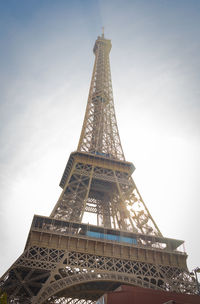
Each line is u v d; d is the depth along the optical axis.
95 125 116.19
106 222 95.88
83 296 79.12
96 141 108.94
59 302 72.25
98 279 59.53
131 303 45.94
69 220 74.62
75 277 58.50
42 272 61.62
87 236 68.38
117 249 69.50
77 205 81.31
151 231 78.94
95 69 142.62
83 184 86.25
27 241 68.19
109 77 140.50
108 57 154.62
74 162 92.88
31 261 58.69
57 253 63.75
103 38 164.00
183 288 65.94
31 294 54.56
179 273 70.31
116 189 94.50
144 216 83.25
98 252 67.06
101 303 48.97
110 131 114.19
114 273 62.34
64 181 99.88
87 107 120.06
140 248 70.88
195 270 62.72
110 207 98.56
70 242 66.44
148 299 46.75
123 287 49.66
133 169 101.00
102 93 128.75
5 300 37.97
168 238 76.44
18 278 56.62
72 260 62.47
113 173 95.00
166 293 48.88
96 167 94.75
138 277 67.12
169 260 71.94
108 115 122.00
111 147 107.56
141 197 88.56
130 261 68.19
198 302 48.91
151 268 68.38
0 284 53.97
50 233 65.44
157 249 72.19
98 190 99.06
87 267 61.88
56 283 55.56
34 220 68.44
